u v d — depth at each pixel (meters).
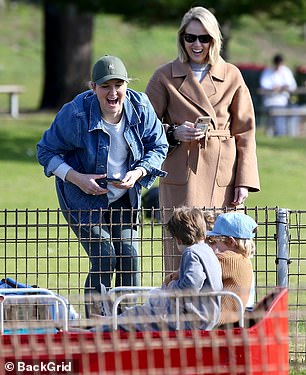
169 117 24.95
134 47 137.12
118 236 23.02
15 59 129.38
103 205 23.09
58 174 22.95
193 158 24.61
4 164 62.53
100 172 23.02
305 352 22.11
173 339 18.16
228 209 22.84
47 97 97.50
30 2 151.25
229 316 19.38
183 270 19.59
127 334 18.41
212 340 18.08
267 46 148.12
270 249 29.30
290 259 22.75
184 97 24.75
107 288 22.75
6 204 46.91
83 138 22.88
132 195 23.28
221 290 19.44
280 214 22.73
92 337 18.48
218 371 18.08
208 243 20.91
